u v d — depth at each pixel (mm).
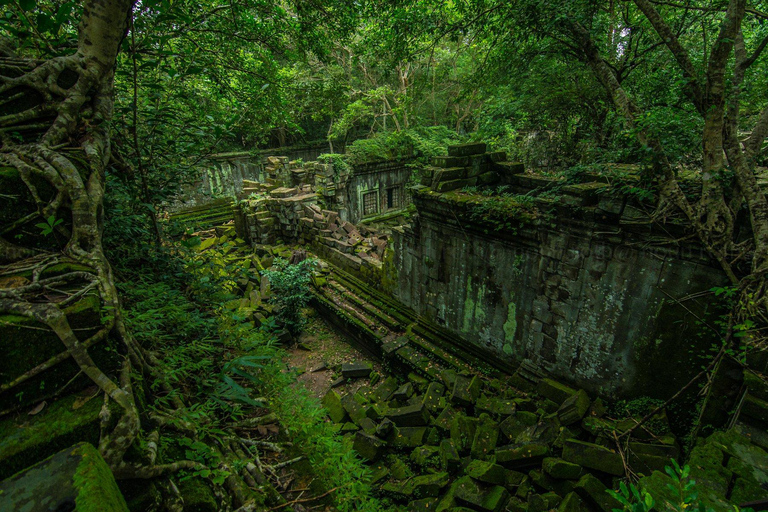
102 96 2795
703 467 3076
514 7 5852
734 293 4152
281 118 7129
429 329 8312
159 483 1815
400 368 7949
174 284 4070
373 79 17719
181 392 2816
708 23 5977
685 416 4984
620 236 5074
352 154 16156
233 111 6152
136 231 3801
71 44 3080
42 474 1346
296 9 6375
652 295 5023
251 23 6125
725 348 4121
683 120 4484
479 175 7883
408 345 8133
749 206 3951
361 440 5832
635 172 5141
